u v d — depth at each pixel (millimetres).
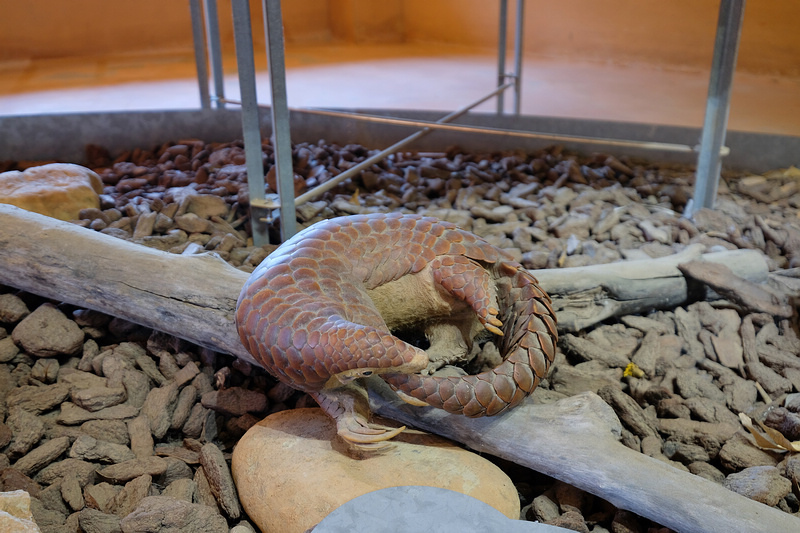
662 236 1242
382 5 3488
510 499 731
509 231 1283
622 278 1023
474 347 926
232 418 898
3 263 963
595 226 1294
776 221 1326
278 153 1098
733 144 1624
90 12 2900
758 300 1021
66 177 1229
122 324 979
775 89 2332
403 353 652
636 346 989
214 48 1662
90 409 868
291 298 715
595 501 800
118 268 929
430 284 797
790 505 784
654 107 2174
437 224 822
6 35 2762
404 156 1710
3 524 643
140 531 704
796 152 1572
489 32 3248
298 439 777
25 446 821
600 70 2824
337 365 665
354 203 1375
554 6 2996
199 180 1430
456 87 2535
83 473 794
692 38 2678
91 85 2467
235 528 736
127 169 1507
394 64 2986
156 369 939
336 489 705
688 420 874
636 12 2775
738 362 974
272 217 1193
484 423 773
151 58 3016
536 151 1768
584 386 913
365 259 788
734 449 827
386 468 734
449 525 648
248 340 723
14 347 943
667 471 725
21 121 1608
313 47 3410
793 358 967
